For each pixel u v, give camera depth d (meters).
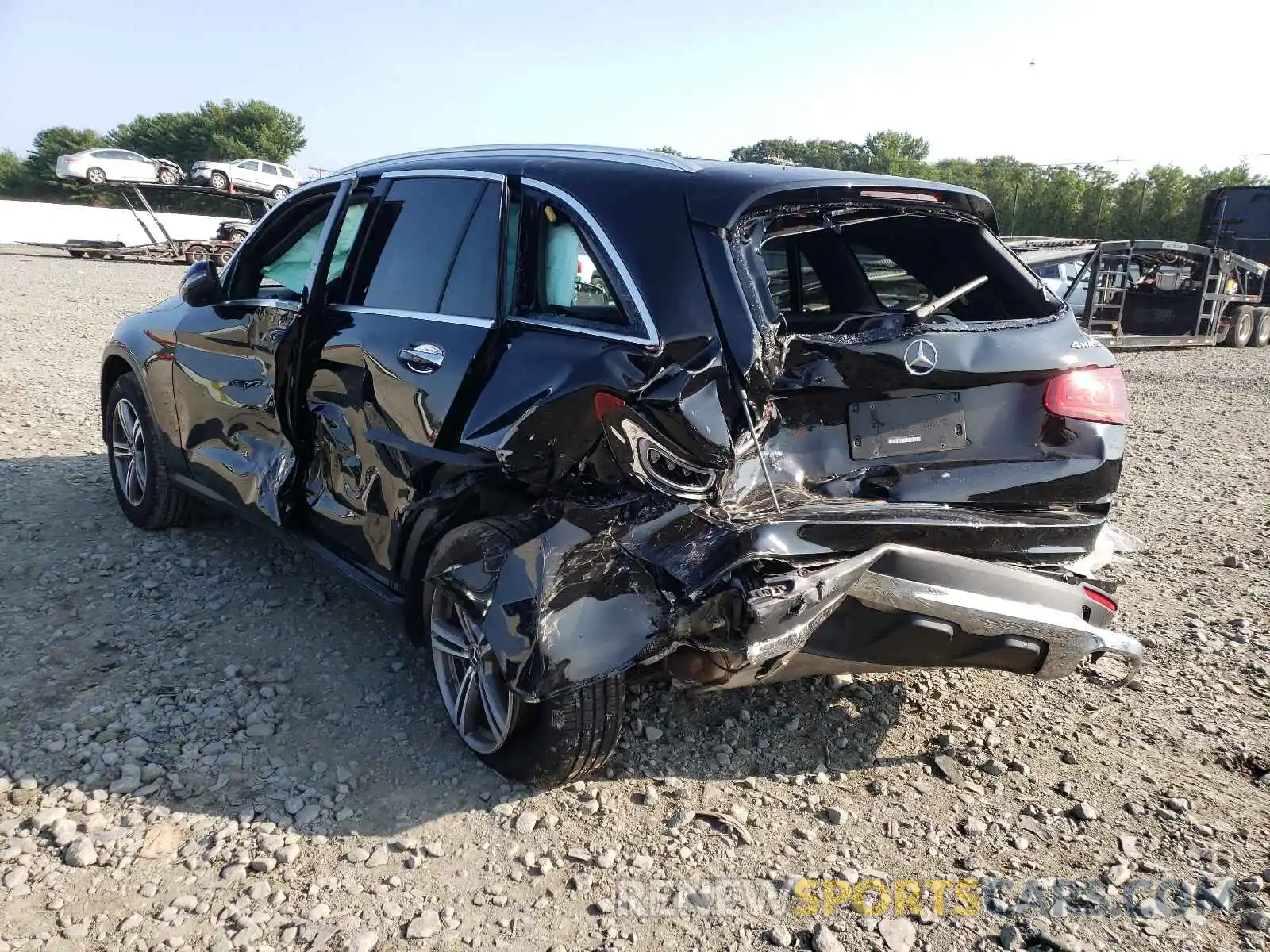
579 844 2.84
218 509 4.61
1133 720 3.69
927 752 3.42
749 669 2.70
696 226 2.82
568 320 2.99
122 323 5.22
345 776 3.10
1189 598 4.90
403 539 3.35
